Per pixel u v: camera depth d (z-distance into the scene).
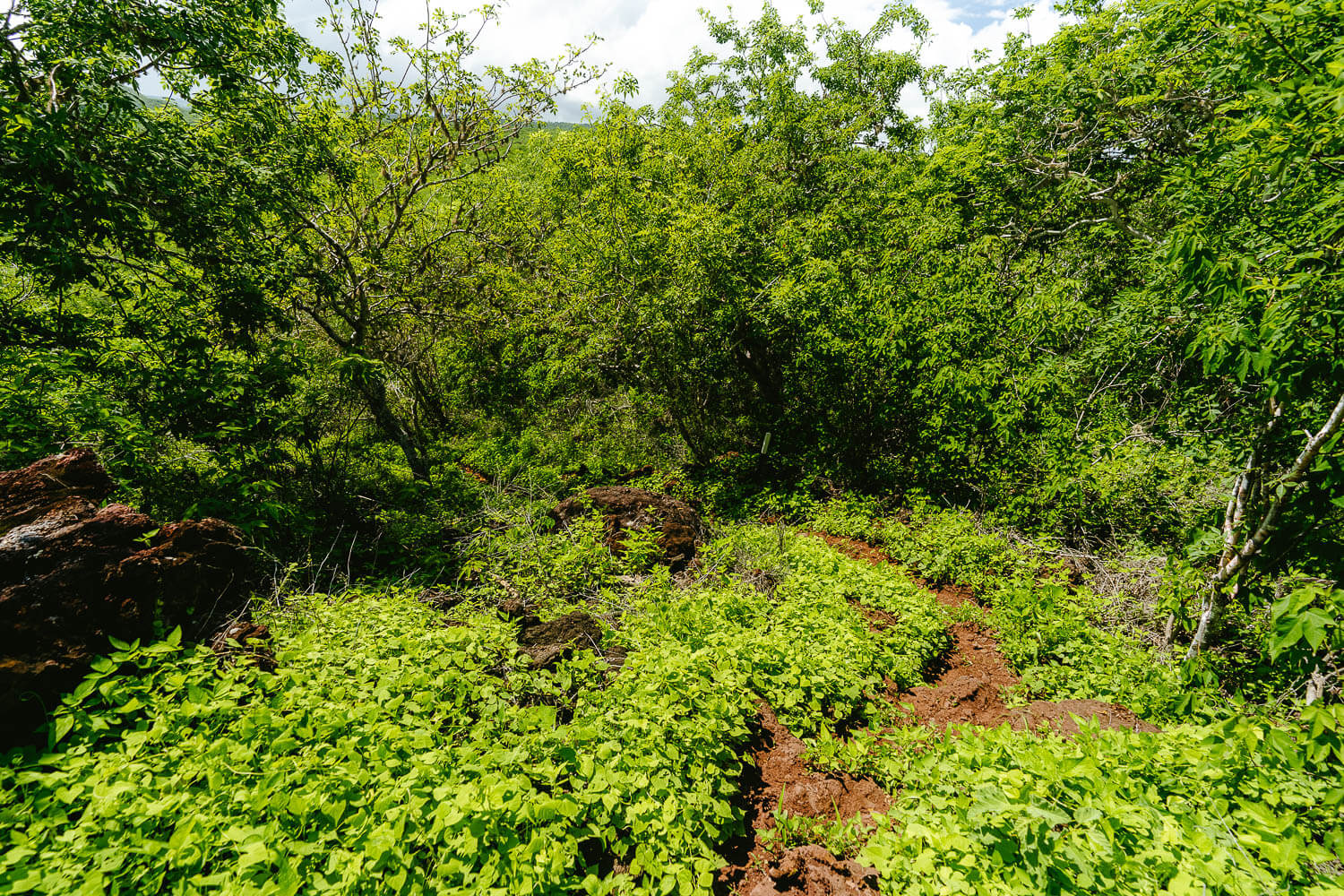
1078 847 2.97
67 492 4.86
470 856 3.04
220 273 7.76
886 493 11.76
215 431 7.21
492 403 18.33
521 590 6.83
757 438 15.06
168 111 7.73
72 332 7.10
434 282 14.20
